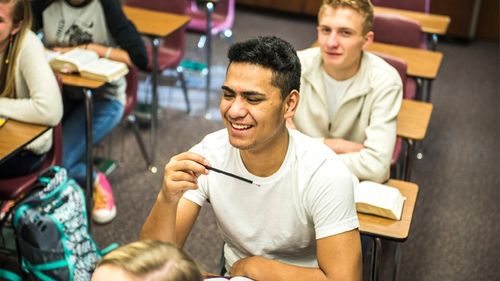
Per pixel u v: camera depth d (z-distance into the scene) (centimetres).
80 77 312
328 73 264
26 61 259
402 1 475
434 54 379
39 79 258
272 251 179
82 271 262
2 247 286
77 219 266
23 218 251
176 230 179
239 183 173
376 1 481
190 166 164
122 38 338
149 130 436
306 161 170
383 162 248
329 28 254
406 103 312
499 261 325
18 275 280
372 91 260
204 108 476
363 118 264
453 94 541
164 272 109
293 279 170
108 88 339
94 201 331
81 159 335
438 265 318
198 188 181
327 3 255
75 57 318
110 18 338
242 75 157
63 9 343
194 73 534
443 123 485
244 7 723
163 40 428
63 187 263
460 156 436
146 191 366
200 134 438
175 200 169
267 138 161
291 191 170
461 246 335
